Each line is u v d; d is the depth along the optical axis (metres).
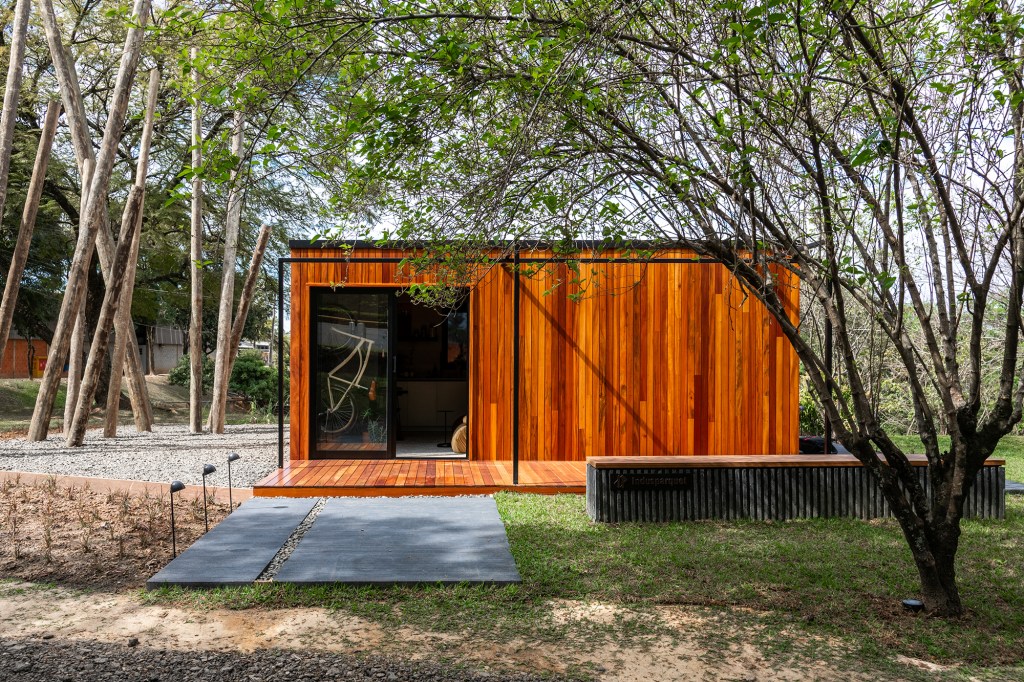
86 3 16.06
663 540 5.38
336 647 3.43
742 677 3.15
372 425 8.75
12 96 10.79
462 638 3.55
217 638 3.53
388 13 3.49
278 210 18.52
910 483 3.99
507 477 7.46
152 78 11.26
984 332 10.32
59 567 4.72
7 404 18.88
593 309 8.62
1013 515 6.45
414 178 4.45
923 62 3.74
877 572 4.62
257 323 29.25
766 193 3.78
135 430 13.31
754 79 3.58
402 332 11.98
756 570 4.64
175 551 5.00
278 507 6.34
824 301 4.06
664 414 8.62
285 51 3.57
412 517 5.94
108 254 12.16
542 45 3.39
